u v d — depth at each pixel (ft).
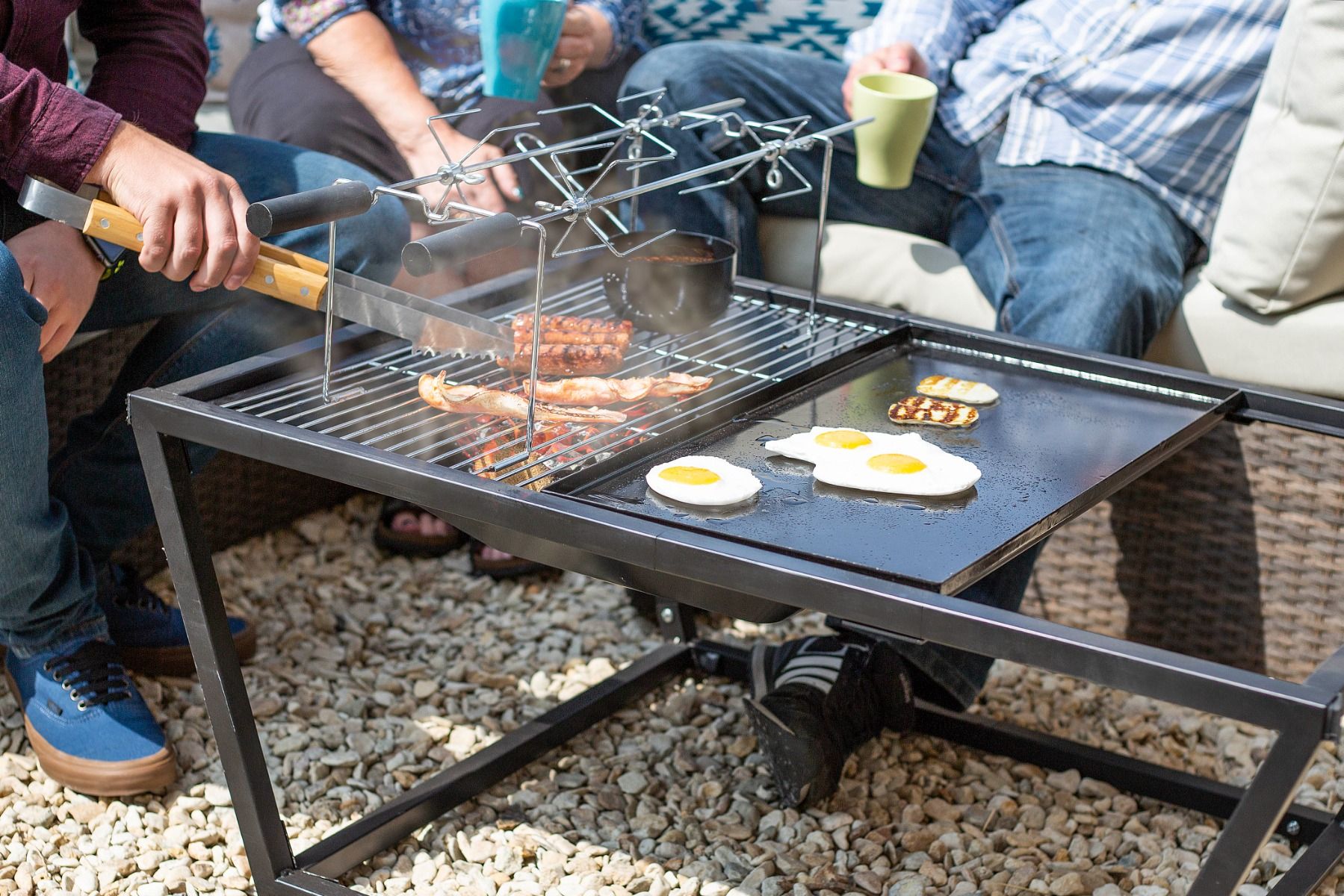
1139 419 4.98
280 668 6.72
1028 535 4.01
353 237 6.34
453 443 4.59
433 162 7.73
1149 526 6.82
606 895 5.18
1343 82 5.93
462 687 6.59
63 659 5.71
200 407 4.49
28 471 5.11
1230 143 7.21
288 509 8.17
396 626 7.22
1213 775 6.05
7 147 4.91
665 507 4.11
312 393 4.83
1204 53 7.14
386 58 7.86
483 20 6.73
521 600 7.53
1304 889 4.91
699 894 5.23
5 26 5.64
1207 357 6.76
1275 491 6.44
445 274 7.44
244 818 5.02
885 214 7.83
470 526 4.35
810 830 5.57
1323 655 6.56
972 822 5.65
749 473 4.28
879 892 5.19
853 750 5.88
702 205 7.66
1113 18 7.36
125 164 4.89
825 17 9.16
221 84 9.53
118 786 5.57
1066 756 5.96
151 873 5.29
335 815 5.66
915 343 5.77
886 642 6.00
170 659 6.47
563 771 6.06
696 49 7.90
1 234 5.84
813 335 5.58
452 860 5.42
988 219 7.34
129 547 7.20
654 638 7.15
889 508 4.16
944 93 7.97
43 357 5.22
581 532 3.88
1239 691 3.19
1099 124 7.41
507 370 5.20
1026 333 6.68
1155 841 5.54
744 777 5.94
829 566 3.66
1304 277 6.33
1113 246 6.75
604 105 8.82
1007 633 3.39
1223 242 6.61
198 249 4.82
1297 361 6.53
